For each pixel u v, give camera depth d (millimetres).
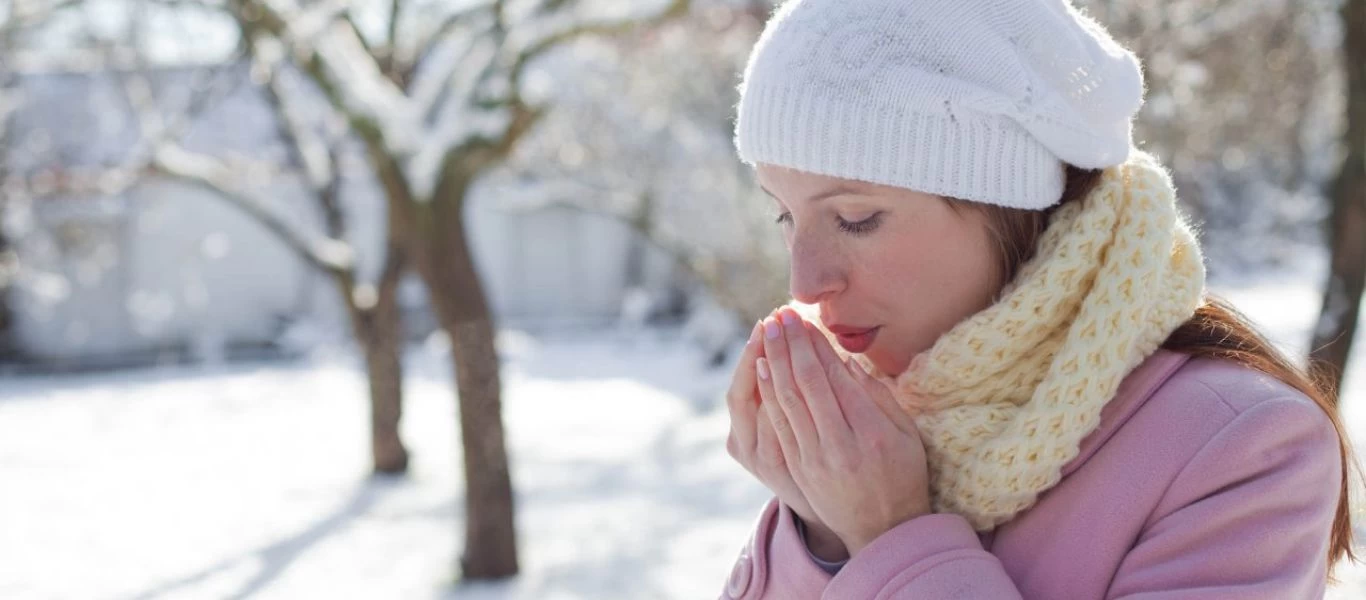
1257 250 17219
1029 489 961
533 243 21094
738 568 1197
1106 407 990
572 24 6453
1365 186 5215
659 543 7723
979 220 1001
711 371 15883
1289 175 12000
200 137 16938
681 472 10000
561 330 20391
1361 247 5238
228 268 19609
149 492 10164
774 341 1017
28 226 15828
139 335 19172
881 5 985
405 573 7371
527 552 7562
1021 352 987
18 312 18609
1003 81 955
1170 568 903
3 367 18172
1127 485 953
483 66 6652
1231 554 891
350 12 8117
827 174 991
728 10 12320
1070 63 986
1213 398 952
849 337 1059
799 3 1039
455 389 6875
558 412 13523
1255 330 1068
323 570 7605
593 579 6977
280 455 11594
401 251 10141
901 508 990
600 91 13555
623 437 11867
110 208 16969
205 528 8875
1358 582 3535
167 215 19078
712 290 13266
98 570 7898
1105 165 993
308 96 10984
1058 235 1006
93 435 13078
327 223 10586
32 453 12125
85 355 18844
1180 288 1019
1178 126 8000
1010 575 991
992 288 1025
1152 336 990
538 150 13570
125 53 9289
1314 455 928
